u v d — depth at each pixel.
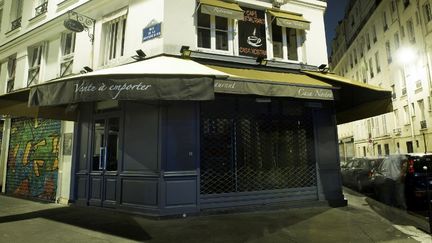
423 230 6.02
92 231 5.86
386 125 27.22
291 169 8.38
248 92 6.54
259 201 7.82
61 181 9.23
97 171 8.23
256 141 8.09
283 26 8.81
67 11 9.44
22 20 12.46
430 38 20.06
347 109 9.52
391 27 25.55
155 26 7.77
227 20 8.73
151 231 5.85
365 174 11.96
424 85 20.92
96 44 9.09
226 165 7.66
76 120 8.96
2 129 12.64
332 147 8.84
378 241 5.32
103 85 5.39
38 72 11.23
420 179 8.57
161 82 5.30
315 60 9.52
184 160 7.12
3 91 12.74
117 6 8.84
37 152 10.38
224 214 7.32
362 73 33.31
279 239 5.40
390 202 9.25
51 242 5.18
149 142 7.19
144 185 7.13
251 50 8.73
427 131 20.64
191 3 8.06
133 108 7.59
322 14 9.98
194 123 7.29
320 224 6.46
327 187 8.61
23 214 7.43
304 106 8.70
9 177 11.55
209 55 7.93
